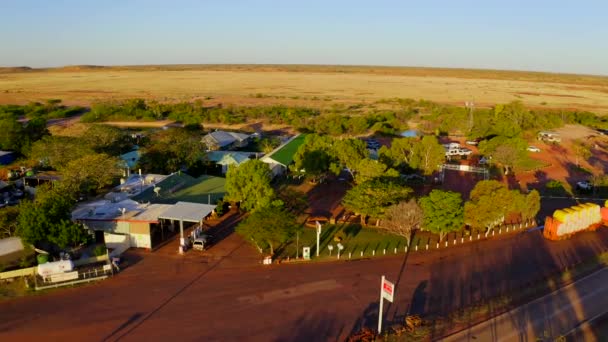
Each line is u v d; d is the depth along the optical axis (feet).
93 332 109.70
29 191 219.41
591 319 116.47
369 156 262.67
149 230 159.94
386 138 399.24
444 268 148.66
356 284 136.05
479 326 112.27
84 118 451.94
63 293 129.18
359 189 185.06
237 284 135.13
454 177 276.41
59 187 191.31
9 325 112.27
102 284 134.82
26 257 147.02
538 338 107.14
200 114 480.23
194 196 197.88
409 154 266.16
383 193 179.22
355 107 595.88
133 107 491.72
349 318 116.57
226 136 337.52
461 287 134.92
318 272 143.95
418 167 255.29
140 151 263.49
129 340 106.42
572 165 315.17
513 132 381.19
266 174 195.21
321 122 426.51
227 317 116.67
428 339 106.42
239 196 189.88
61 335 108.37
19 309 119.96
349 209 189.67
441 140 399.85
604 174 286.25
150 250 159.74
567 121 507.30
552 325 113.19
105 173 208.33
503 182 268.21
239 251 159.94
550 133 407.44
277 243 160.97
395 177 208.44
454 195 169.27
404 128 435.12
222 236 173.27
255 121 480.23
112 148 272.10
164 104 588.09
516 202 181.16
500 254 160.97
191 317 116.47
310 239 171.22
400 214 163.63
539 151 357.61
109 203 180.55
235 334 108.99
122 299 125.80
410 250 163.32
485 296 129.18
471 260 155.43
